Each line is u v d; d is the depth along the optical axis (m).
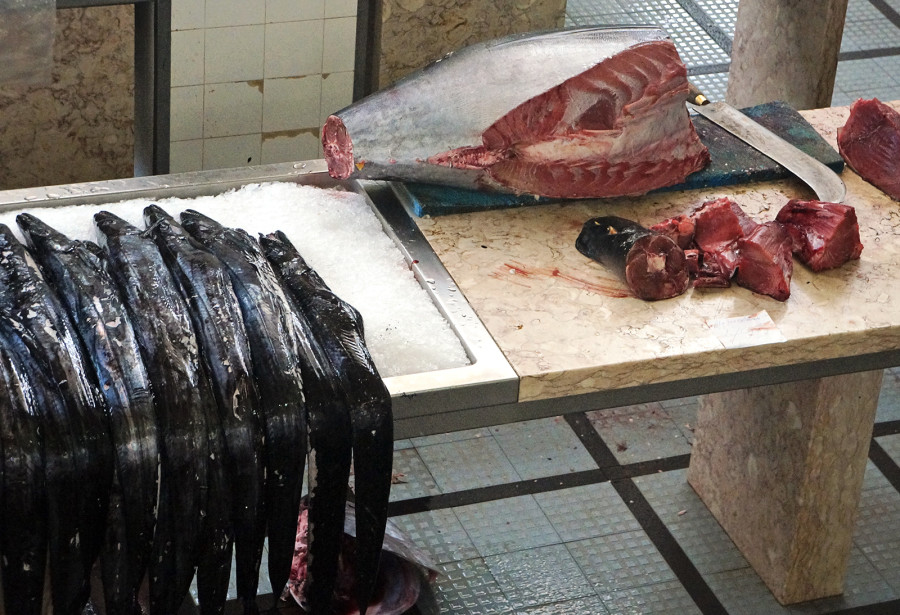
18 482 1.73
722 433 3.42
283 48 3.88
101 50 3.77
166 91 3.80
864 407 3.04
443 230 2.52
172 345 1.90
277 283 2.12
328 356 2.02
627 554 3.38
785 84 3.36
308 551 2.06
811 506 3.13
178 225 2.20
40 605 1.83
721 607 3.24
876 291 2.38
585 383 2.15
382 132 2.49
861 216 2.63
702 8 6.02
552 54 2.52
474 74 2.52
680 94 2.53
